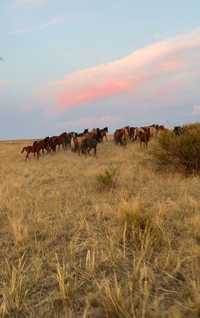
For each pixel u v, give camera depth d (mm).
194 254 5570
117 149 25453
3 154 31828
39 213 8484
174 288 4707
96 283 4895
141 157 17828
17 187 12875
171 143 13938
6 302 4469
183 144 13516
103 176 11594
